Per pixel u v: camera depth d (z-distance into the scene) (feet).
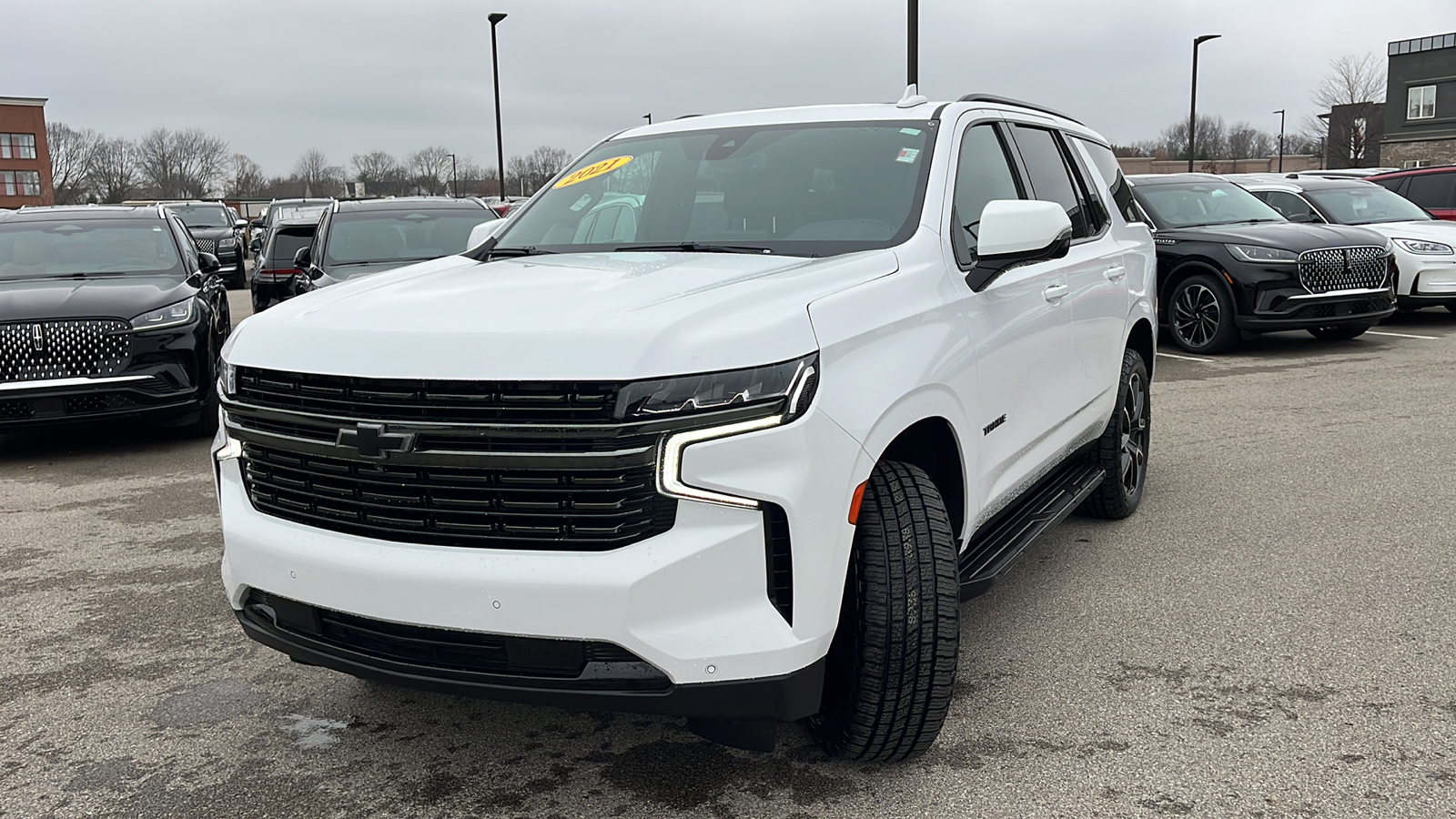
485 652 7.99
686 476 7.51
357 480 8.15
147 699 11.11
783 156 11.98
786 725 10.33
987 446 10.53
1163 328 37.19
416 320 8.33
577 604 7.55
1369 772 9.11
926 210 10.61
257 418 8.61
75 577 15.07
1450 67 176.04
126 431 26.40
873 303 8.93
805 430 7.79
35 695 11.24
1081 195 14.94
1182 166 246.68
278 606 8.81
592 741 10.03
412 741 10.09
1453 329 39.65
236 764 9.71
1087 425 14.32
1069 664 11.45
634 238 11.73
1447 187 47.65
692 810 8.78
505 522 7.77
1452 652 11.51
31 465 22.68
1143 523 16.53
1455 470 19.17
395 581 7.95
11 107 306.35
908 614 8.48
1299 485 18.51
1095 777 9.13
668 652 7.57
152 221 28.53
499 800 9.01
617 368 7.45
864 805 8.79
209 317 24.81
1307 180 45.19
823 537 7.92
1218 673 11.13
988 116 12.85
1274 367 31.81
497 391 7.58
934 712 8.79
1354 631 12.16
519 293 8.89
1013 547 11.14
